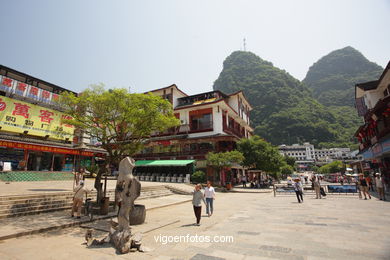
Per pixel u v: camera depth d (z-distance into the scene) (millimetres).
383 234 6625
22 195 9617
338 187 18547
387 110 16688
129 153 10719
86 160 26406
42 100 21453
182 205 13906
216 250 5461
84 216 9109
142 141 11258
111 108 9125
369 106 23078
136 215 8062
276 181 44562
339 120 139875
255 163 27641
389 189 20234
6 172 17234
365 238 6250
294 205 13133
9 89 19328
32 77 21703
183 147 30172
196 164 27594
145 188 16688
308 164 116250
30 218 8492
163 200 15156
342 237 6387
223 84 151250
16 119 19594
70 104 9703
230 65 167250
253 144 27844
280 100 133750
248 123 43219
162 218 9562
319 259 4797
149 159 31281
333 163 77188
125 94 9266
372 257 4859
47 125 21688
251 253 5203
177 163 26500
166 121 10109
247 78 147750
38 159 22203
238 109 36438
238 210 11633
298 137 126188
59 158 23906
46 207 9906
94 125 10117
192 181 24984
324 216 9523
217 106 29406
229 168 30859
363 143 28078
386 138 17188
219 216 10000
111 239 5922
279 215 9969
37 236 6621
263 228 7613
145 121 9805
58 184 16734
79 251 5379
